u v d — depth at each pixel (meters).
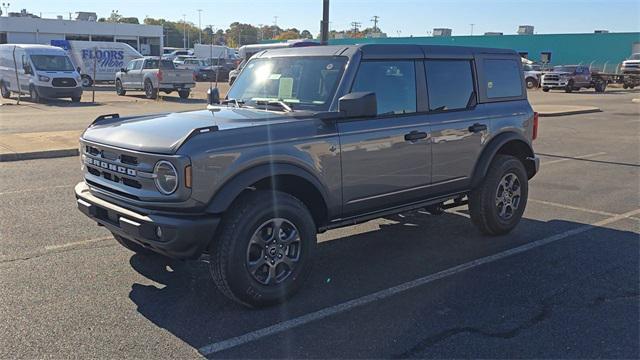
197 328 4.31
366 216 5.38
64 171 10.19
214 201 4.30
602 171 11.11
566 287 5.18
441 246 6.34
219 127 4.51
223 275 4.43
